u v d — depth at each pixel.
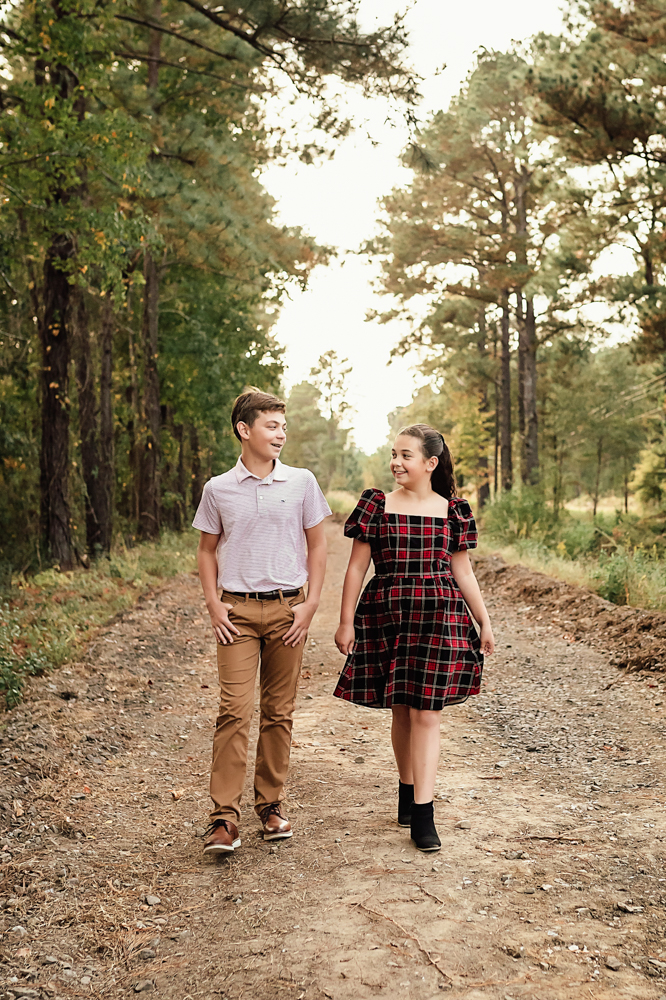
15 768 4.43
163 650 8.16
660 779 4.37
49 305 13.24
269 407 3.74
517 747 5.17
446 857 3.42
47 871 3.43
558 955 2.63
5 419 15.16
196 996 2.55
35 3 11.05
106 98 15.70
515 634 8.91
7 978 2.66
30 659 6.49
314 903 3.09
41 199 11.49
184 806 4.24
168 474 26.58
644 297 17.45
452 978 2.54
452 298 32.09
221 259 18.34
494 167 26.41
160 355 21.89
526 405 26.50
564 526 19.47
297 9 11.98
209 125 18.11
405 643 3.52
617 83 16.34
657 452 21.70
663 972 2.52
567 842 3.54
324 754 5.11
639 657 7.07
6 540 15.02
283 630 3.75
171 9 16.44
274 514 3.73
